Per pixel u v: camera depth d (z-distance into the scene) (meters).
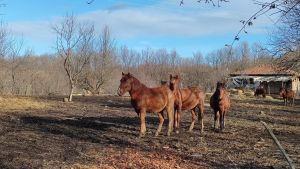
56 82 49.88
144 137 14.13
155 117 20.73
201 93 15.96
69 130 15.43
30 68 51.09
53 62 56.28
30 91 47.72
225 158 11.07
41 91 48.81
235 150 12.24
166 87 14.52
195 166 10.07
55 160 10.19
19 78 47.12
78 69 37.00
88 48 46.72
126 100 34.72
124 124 17.66
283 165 10.38
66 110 23.67
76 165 9.71
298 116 25.59
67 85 50.19
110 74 51.72
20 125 16.42
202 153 11.63
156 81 56.50
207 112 25.42
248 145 13.17
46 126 16.36
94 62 50.19
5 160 9.98
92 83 50.41
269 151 12.23
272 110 30.47
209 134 15.34
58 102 29.66
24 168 9.31
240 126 18.22
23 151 11.17
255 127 18.03
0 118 18.41
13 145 11.98
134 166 9.85
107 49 51.19
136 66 60.00
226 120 20.73
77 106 26.83
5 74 46.31
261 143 13.61
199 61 62.28
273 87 63.69
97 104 29.55
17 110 22.23
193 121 16.27
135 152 11.47
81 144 12.50
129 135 14.56
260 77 60.19
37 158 10.35
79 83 49.41
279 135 16.06
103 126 16.88
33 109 23.30
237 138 14.58
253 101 41.31
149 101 13.96
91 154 11.06
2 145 11.90
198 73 59.50
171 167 9.86
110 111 24.02
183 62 62.84
